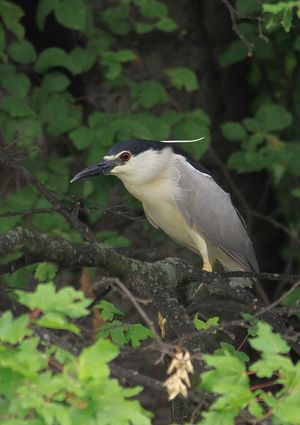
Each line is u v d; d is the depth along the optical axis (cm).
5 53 1198
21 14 1109
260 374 485
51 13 1234
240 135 1201
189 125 1162
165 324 776
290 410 473
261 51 1292
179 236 1020
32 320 490
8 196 1109
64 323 481
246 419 513
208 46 1282
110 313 700
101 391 466
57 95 1156
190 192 973
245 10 1202
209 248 1021
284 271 1370
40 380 463
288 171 1241
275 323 729
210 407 514
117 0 1222
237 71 1316
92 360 462
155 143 971
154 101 1171
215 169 1299
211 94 1294
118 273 698
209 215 987
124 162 954
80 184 1157
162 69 1256
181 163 970
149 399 1226
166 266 746
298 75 1323
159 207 980
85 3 1177
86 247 665
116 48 1237
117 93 1218
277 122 1203
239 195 1274
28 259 641
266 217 1277
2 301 1016
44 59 1150
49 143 1217
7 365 460
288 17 816
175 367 547
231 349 631
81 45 1238
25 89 1123
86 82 1226
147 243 1239
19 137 943
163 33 1254
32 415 468
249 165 1202
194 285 815
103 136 1106
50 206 1069
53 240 645
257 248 1352
